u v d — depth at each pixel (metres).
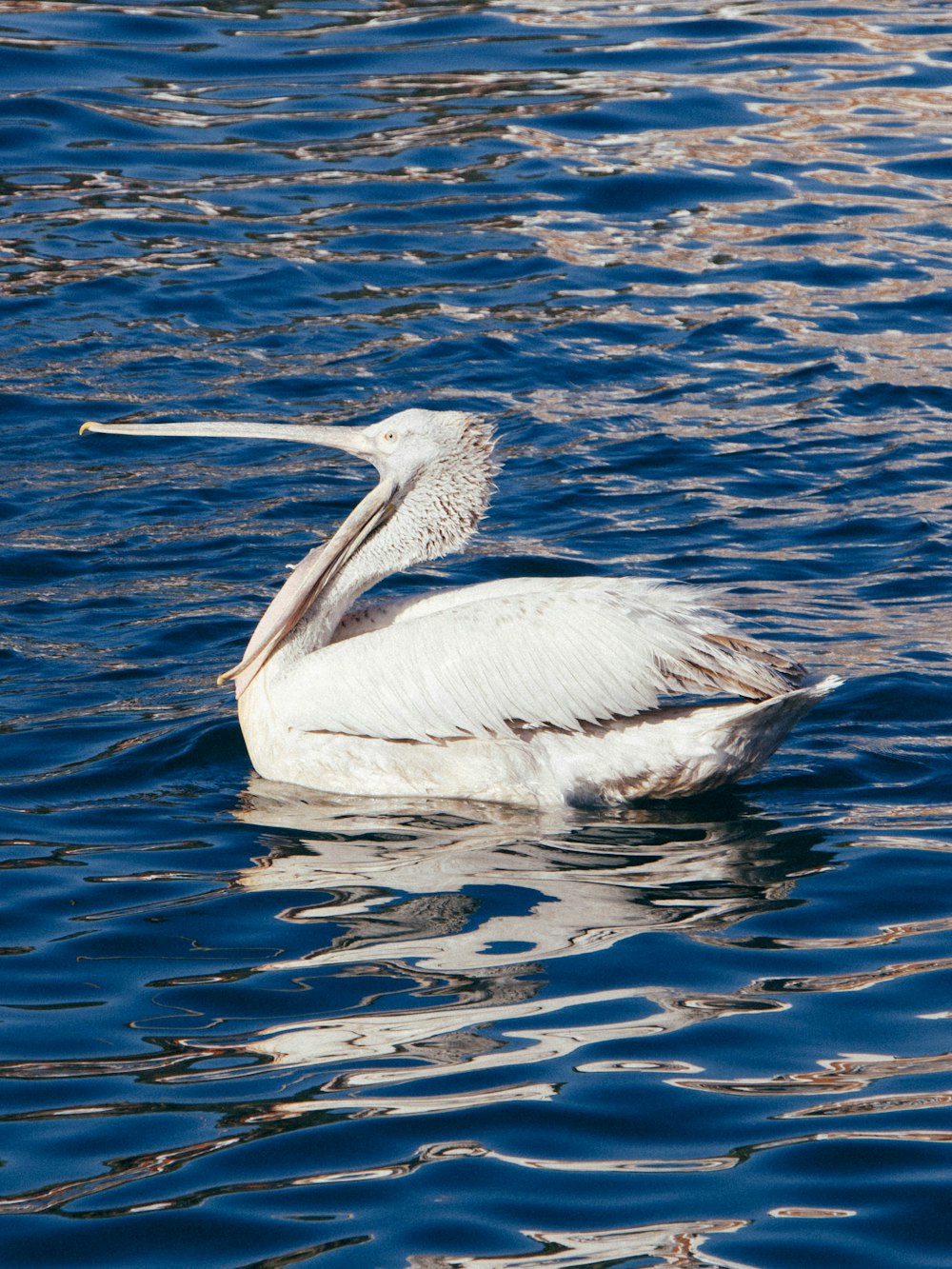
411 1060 8.00
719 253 22.47
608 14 30.86
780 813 10.98
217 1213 6.95
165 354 19.50
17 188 23.59
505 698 10.96
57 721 12.30
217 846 10.53
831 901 9.63
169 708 12.57
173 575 14.99
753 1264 6.58
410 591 14.73
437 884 9.94
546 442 17.72
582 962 8.91
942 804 11.02
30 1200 7.04
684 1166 7.21
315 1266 6.61
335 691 11.38
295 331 20.19
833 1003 8.45
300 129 25.80
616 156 25.05
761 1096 7.68
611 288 21.45
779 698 10.64
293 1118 7.57
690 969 8.83
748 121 26.30
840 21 30.42
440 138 25.50
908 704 12.45
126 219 22.92
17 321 20.12
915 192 24.19
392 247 22.48
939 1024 8.25
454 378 19.08
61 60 27.77
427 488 11.99
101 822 10.86
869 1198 6.97
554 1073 7.86
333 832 10.82
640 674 10.82
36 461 17.25
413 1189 7.07
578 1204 6.95
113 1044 8.18
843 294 21.34
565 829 10.84
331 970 8.87
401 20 30.45
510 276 21.78
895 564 15.05
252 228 22.81
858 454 17.45
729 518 16.08
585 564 15.20
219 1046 8.14
